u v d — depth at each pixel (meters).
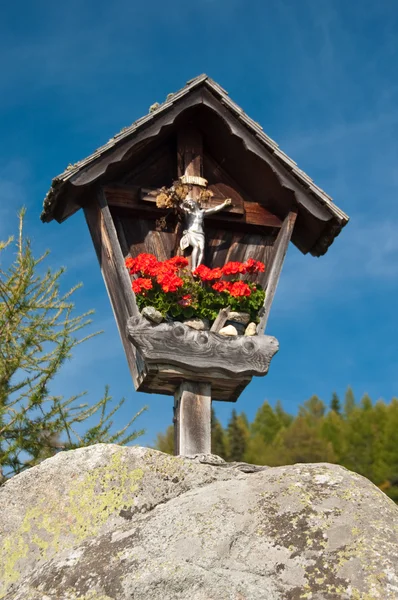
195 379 8.12
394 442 49.72
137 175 9.19
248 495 6.06
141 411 12.07
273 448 51.97
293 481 6.16
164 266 8.15
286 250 8.98
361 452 50.31
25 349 11.70
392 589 5.32
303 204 9.02
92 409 11.91
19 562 6.23
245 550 5.66
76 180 8.45
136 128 8.57
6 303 11.84
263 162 8.98
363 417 53.00
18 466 11.66
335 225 9.11
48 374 11.61
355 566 5.45
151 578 5.43
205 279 8.39
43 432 11.75
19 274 12.03
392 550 5.58
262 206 9.37
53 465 6.68
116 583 5.50
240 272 8.58
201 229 8.83
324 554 5.55
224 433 51.69
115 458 6.64
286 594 5.35
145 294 8.12
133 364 8.48
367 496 6.01
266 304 8.61
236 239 9.41
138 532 5.91
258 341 8.16
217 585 5.39
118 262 8.38
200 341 8.00
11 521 6.44
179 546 5.71
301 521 5.78
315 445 51.50
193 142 9.20
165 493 6.46
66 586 5.62
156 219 9.06
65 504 6.46
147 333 7.90
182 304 8.19
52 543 6.28
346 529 5.70
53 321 12.08
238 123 8.94
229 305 8.35
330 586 5.36
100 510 6.39
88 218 9.10
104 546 5.89
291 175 9.01
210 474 6.58
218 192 9.38
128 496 6.44
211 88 8.88
